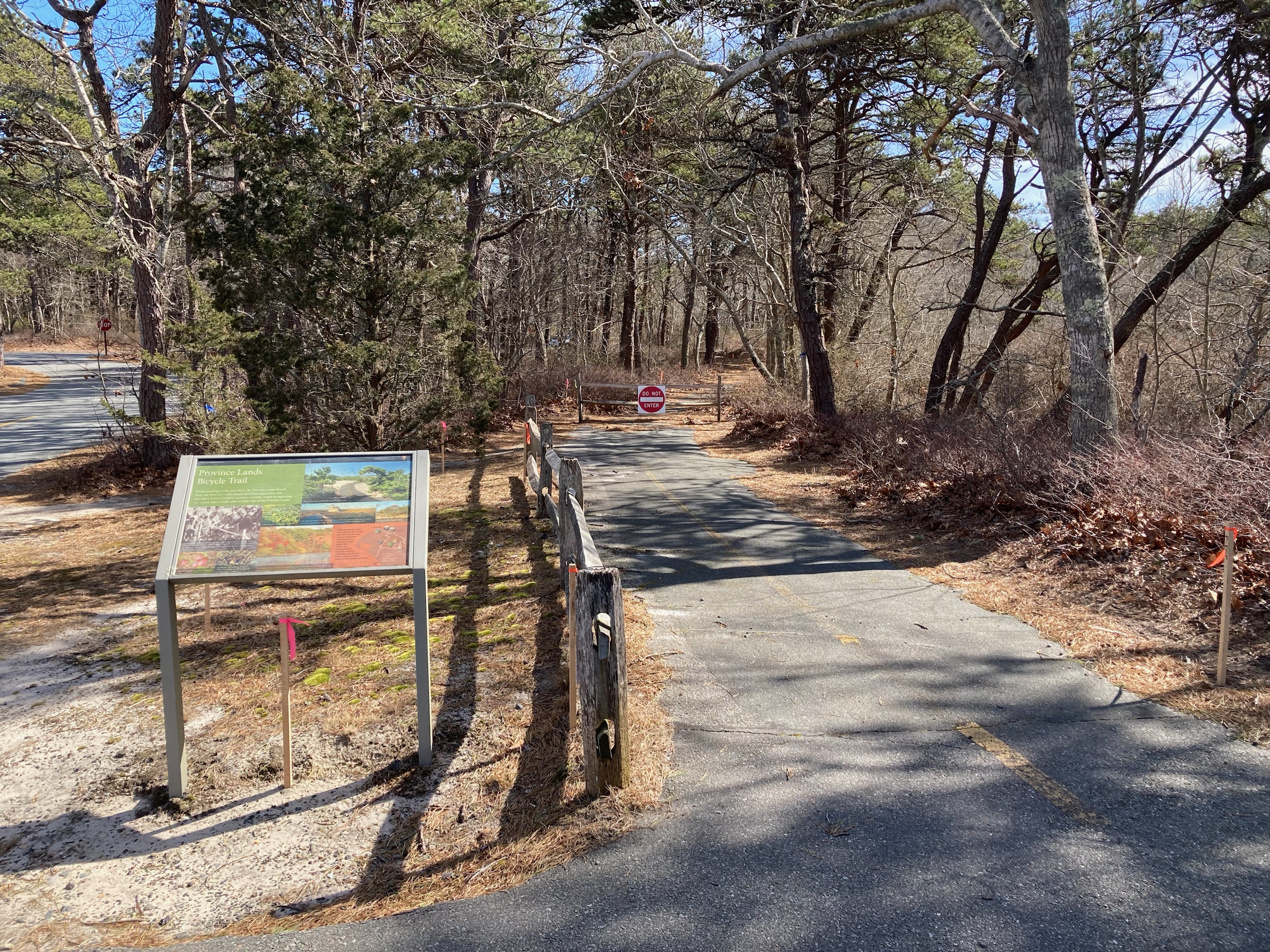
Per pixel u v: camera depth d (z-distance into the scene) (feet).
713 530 32.09
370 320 39.22
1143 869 11.11
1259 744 14.29
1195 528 23.32
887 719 15.79
